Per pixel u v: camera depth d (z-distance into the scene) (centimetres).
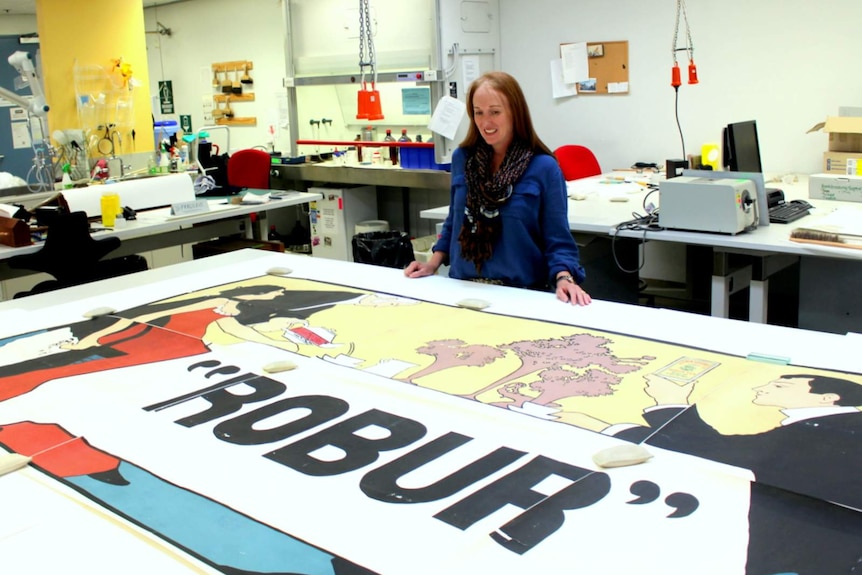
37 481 125
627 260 388
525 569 97
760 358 164
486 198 239
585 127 550
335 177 587
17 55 413
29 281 445
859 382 149
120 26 584
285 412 148
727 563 96
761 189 302
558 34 546
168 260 521
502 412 143
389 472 123
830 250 263
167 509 115
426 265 258
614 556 98
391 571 97
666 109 509
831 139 396
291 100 634
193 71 830
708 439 129
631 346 176
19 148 765
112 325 208
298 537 106
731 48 474
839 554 97
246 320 208
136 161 575
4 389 164
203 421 145
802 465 119
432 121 510
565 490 115
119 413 150
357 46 586
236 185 526
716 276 308
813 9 439
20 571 101
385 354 177
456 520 108
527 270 246
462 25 543
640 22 506
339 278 253
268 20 736
